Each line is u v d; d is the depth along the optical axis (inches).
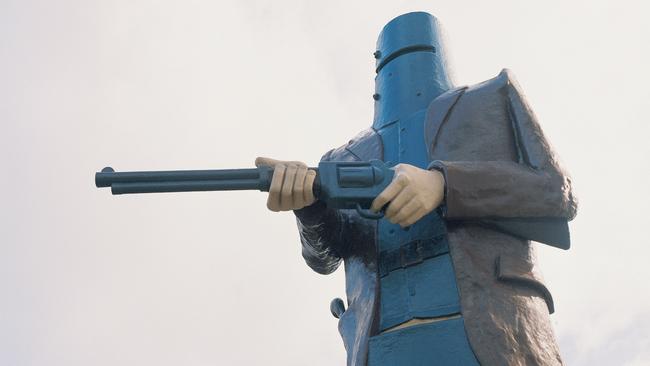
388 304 253.1
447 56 323.0
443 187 245.4
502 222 252.2
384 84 315.9
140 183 243.0
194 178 243.6
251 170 245.1
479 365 229.3
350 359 257.1
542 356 233.8
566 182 258.1
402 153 285.7
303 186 239.8
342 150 308.3
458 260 245.1
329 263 295.6
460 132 273.9
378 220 270.7
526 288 246.8
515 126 273.3
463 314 235.6
